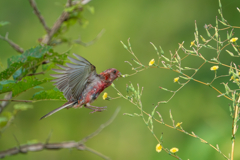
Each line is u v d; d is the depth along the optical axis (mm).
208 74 12578
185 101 12453
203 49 12891
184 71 12977
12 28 13164
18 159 11047
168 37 13977
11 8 13430
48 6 13984
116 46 14180
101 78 6242
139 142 12438
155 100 13031
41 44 4969
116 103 13406
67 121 13242
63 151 12242
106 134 13094
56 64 5199
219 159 9242
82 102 6023
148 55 13984
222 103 11555
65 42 7195
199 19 13734
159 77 13430
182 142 11227
